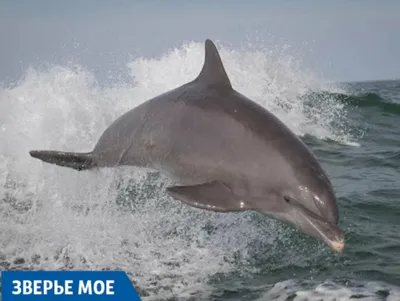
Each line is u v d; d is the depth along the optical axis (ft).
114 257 19.45
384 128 43.42
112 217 23.32
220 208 16.40
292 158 16.55
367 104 49.98
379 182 27.84
